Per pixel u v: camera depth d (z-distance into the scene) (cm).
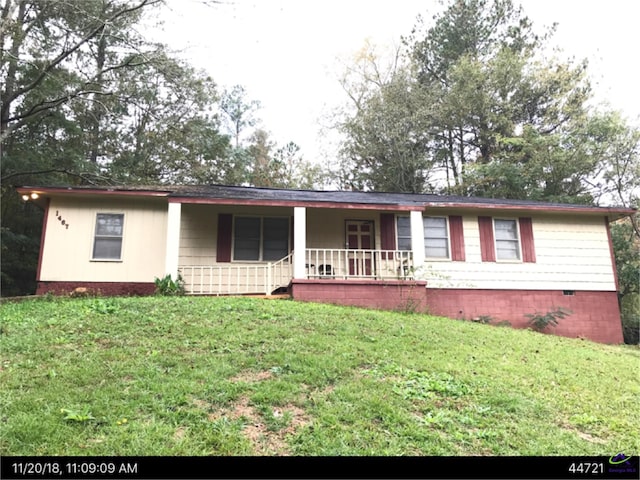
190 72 1908
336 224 1409
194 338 680
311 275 1210
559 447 438
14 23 1617
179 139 2325
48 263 1204
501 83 2600
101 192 1202
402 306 1163
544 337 1008
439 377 594
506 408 518
